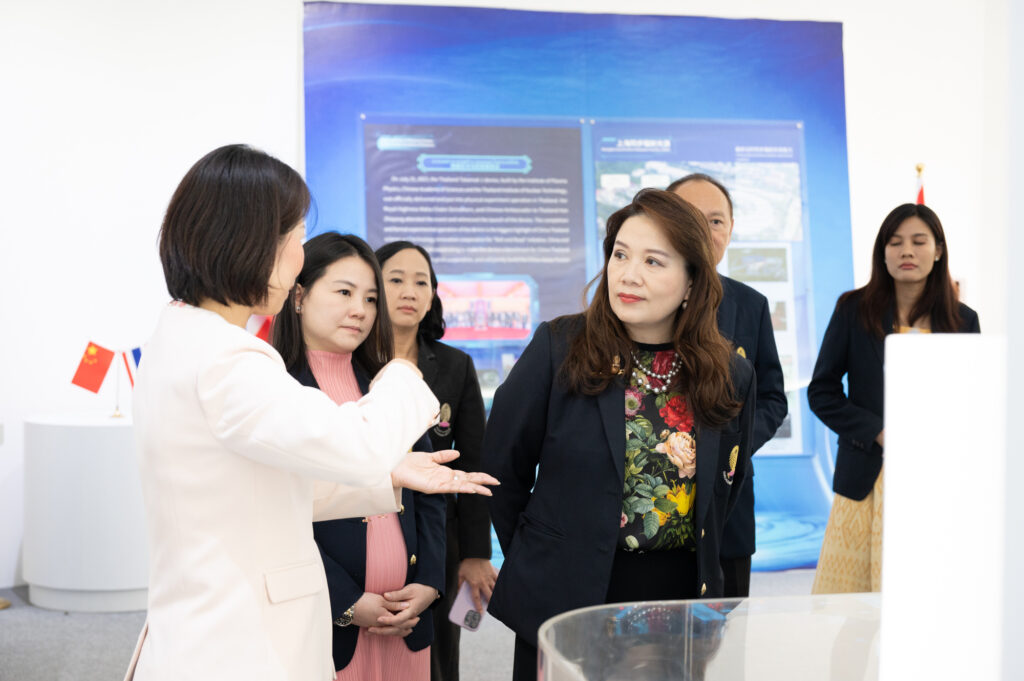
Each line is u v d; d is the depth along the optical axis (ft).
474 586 8.13
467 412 8.70
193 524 3.83
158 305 16.30
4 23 15.61
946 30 18.39
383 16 16.65
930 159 18.38
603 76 17.25
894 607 2.13
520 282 16.92
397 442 3.91
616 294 5.48
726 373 5.62
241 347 3.86
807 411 17.46
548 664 2.60
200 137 16.43
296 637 3.92
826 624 2.78
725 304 8.48
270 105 16.65
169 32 16.30
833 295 17.71
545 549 5.55
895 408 2.12
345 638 5.93
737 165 17.53
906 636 2.11
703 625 2.74
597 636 2.68
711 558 5.65
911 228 9.88
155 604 3.95
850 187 18.08
